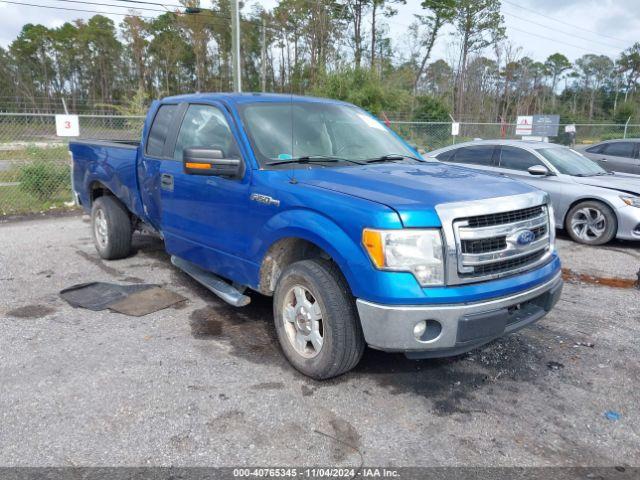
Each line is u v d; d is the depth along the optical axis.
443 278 3.12
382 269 3.07
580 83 89.12
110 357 3.92
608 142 13.31
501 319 3.28
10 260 6.55
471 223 3.20
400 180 3.64
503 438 3.04
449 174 3.96
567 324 4.78
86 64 79.00
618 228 7.79
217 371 3.73
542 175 8.27
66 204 11.20
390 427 3.11
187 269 5.02
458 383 3.66
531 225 3.51
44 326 4.48
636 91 78.94
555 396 3.52
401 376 3.73
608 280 6.20
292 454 2.84
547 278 3.65
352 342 3.38
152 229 5.88
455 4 53.03
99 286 5.53
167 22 67.75
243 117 4.29
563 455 2.90
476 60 55.56
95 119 16.83
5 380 3.55
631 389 3.63
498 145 9.30
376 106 31.70
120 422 3.09
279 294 3.77
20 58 77.81
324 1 51.06
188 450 2.85
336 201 3.34
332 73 32.41
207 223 4.45
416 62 56.53
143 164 5.39
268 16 54.94
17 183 11.89
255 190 3.90
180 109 5.07
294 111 4.59
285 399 3.38
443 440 3.00
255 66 65.62
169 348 4.09
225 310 4.92
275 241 3.74
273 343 4.22
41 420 3.10
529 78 64.56
